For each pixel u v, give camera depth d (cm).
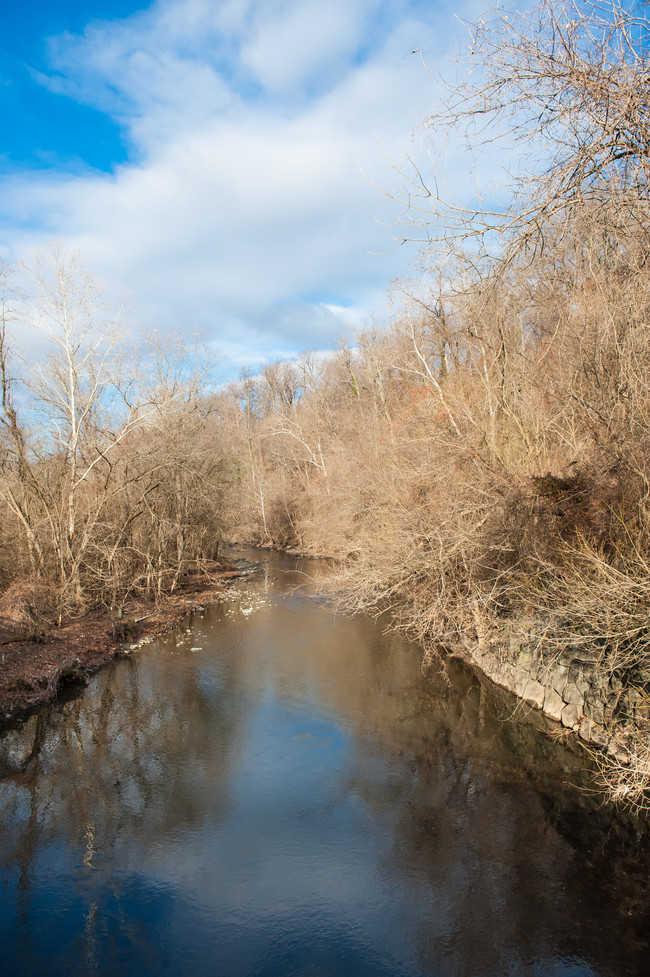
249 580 2808
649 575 718
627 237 671
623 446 776
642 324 740
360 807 824
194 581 2697
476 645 1380
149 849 746
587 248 841
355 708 1171
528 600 1019
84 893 671
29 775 943
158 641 1728
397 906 636
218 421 3478
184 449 2131
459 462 1241
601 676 900
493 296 816
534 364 1130
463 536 1116
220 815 818
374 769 927
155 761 982
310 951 579
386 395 2944
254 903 649
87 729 1113
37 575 1672
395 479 1582
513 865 688
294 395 6769
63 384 1803
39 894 671
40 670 1336
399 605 1742
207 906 647
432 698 1202
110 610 1939
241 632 1795
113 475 2103
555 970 545
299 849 737
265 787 888
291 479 4406
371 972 554
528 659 1132
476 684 1265
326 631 1764
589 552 809
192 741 1052
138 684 1348
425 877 678
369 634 1712
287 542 4159
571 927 593
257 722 1126
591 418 887
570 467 1022
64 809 843
